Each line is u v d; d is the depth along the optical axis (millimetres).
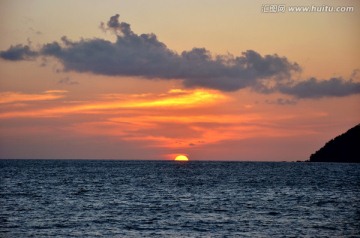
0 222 66188
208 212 77125
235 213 76188
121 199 95812
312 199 97438
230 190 118312
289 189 122375
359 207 84188
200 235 58625
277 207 83875
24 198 96562
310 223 66750
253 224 66000
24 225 64250
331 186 134125
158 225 65062
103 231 60750
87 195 103688
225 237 57500
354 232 60469
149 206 84500
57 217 70875
